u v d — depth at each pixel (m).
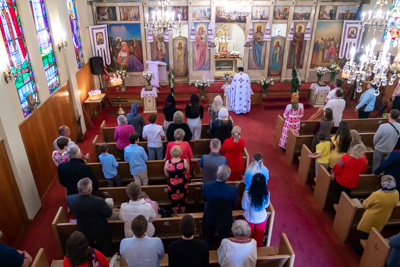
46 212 6.70
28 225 6.34
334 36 12.95
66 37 9.02
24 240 5.95
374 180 6.19
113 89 12.65
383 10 11.77
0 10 5.65
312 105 12.65
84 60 11.06
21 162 6.11
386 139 6.59
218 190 4.26
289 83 13.44
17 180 6.05
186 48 12.73
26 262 3.75
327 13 12.53
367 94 9.56
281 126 9.16
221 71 14.17
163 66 12.65
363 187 6.29
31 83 6.97
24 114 6.57
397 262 4.23
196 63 12.94
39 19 7.52
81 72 10.48
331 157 6.56
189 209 6.38
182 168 5.25
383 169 5.86
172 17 10.22
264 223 4.68
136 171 6.05
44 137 7.41
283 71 13.41
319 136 6.64
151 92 11.66
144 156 5.99
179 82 13.35
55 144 6.16
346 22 12.50
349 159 5.72
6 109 5.69
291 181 7.73
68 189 5.13
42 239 5.97
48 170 7.54
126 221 4.23
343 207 5.67
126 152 5.96
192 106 7.39
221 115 6.79
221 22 12.40
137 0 11.84
